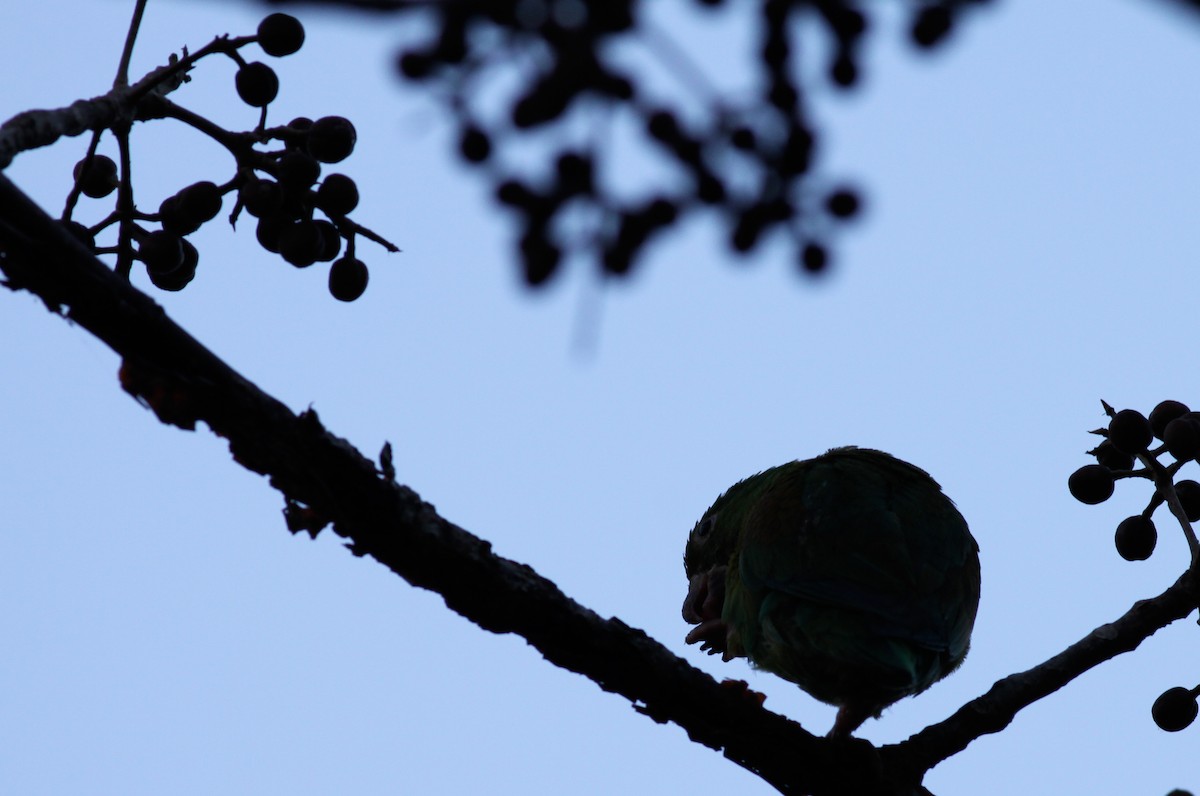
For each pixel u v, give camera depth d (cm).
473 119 633
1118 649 1227
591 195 659
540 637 1020
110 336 874
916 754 1202
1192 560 1201
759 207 691
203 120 1027
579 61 616
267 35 1014
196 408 896
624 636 1060
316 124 1020
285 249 1014
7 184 839
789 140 672
